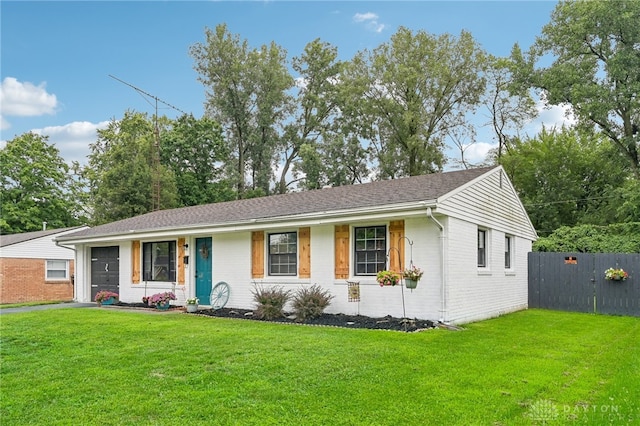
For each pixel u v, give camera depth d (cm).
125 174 3091
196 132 3456
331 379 576
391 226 1123
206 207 1822
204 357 704
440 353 720
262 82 3653
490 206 1324
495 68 2992
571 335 936
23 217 3225
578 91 2364
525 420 437
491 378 576
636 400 494
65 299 2328
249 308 1366
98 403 501
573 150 2906
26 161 3378
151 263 1659
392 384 552
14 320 1168
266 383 562
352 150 3553
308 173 3516
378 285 1126
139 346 801
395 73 3180
